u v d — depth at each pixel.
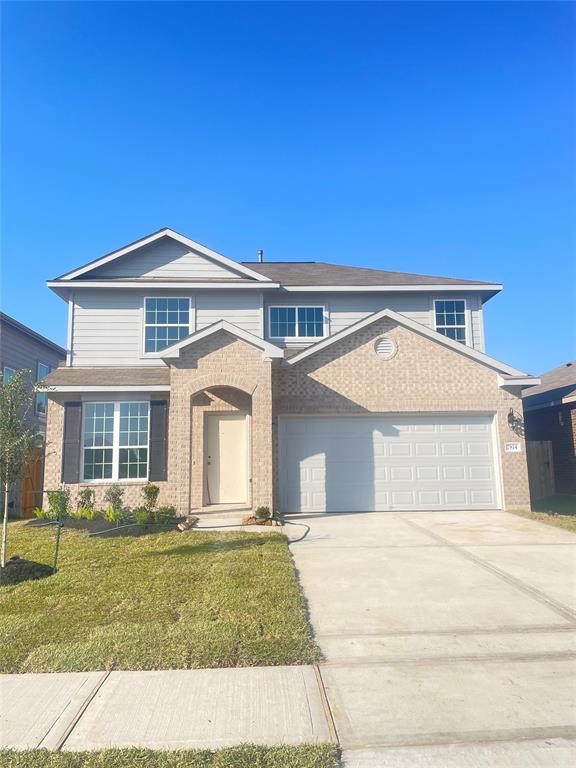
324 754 3.34
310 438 13.76
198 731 3.64
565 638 5.21
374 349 14.07
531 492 16.14
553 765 3.27
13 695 4.18
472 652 4.91
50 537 10.48
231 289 15.60
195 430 14.05
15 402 8.12
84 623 5.64
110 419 13.87
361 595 6.58
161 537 10.15
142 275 15.85
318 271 18.38
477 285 16.30
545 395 18.61
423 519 12.22
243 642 5.11
